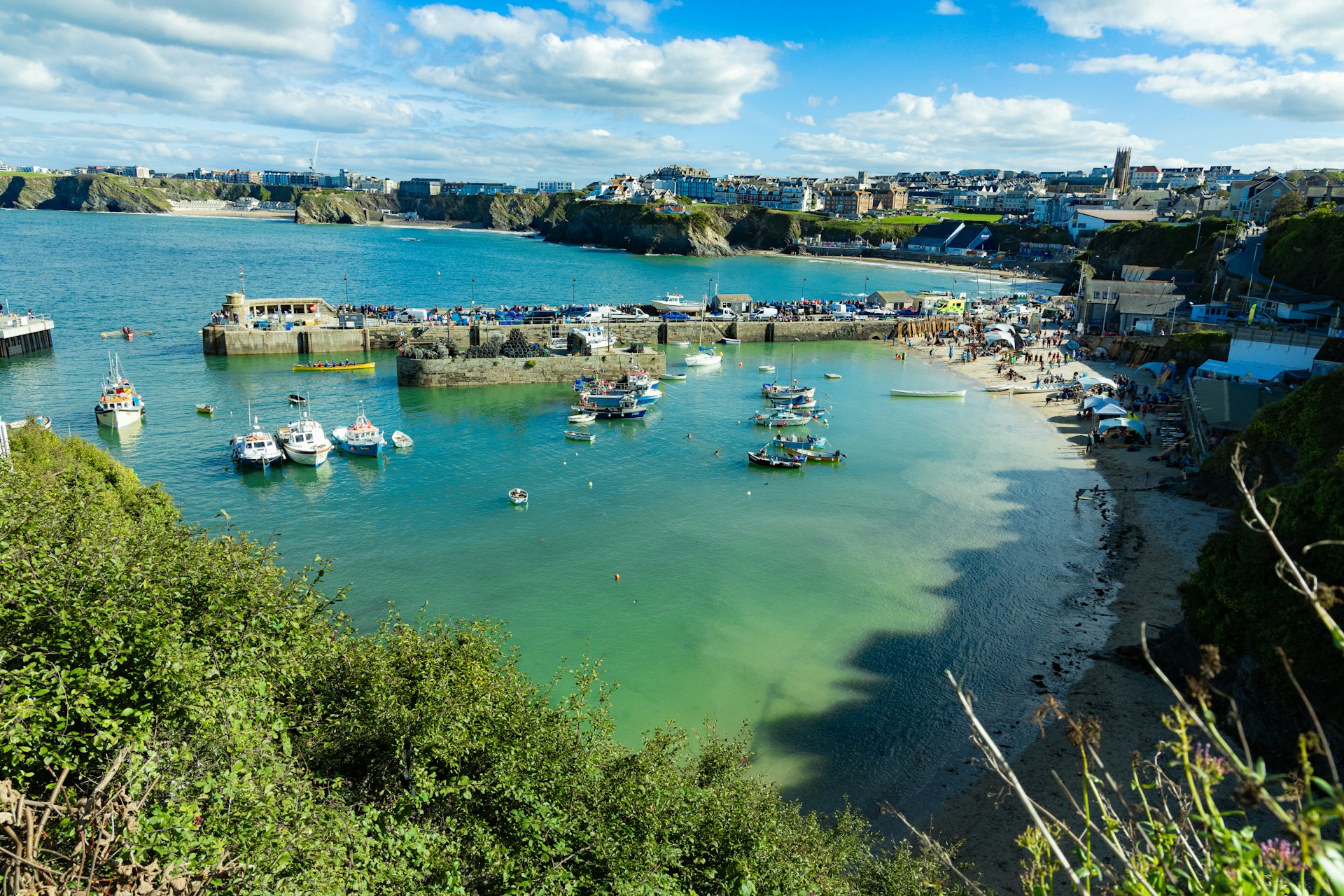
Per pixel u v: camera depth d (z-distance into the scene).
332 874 15.35
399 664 23.77
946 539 58.59
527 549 56.50
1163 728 36.03
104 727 15.30
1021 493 68.00
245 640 20.42
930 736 36.84
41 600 17.62
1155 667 7.25
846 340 145.62
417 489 67.88
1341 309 107.75
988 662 42.59
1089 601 48.62
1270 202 176.38
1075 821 30.77
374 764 20.69
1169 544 55.84
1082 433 85.31
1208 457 66.31
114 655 16.89
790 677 41.44
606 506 64.94
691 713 38.38
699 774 26.14
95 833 13.76
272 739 18.42
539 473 72.69
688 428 88.50
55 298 161.00
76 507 23.78
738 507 64.88
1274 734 31.98
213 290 181.25
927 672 41.78
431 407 95.25
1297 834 5.90
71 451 50.28
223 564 22.09
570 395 102.69
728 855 21.86
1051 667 41.72
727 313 151.62
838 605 48.78
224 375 106.12
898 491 68.88
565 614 47.59
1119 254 195.88
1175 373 102.94
